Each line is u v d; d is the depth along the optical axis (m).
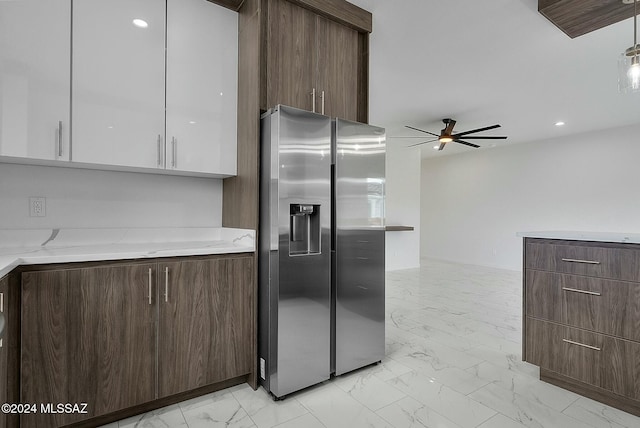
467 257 7.66
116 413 1.73
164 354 1.80
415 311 3.75
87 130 1.81
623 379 1.84
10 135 1.61
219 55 2.24
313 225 2.18
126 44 1.92
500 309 3.84
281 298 1.96
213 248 1.96
